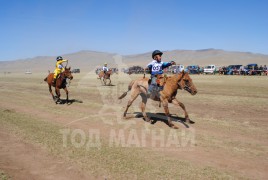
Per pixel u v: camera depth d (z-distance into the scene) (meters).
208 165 7.65
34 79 56.97
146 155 8.41
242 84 34.09
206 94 23.80
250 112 14.96
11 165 7.90
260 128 11.40
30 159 8.30
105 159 8.08
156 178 6.85
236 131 10.98
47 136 10.41
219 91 26.34
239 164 7.71
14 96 23.98
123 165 7.63
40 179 7.03
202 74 68.50
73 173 7.29
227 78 47.88
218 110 15.70
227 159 8.08
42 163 7.98
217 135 10.45
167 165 7.63
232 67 65.31
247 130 11.11
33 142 9.77
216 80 42.75
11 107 17.58
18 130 11.34
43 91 28.42
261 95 22.53
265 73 56.69
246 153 8.55
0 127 11.88
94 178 6.96
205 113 14.80
